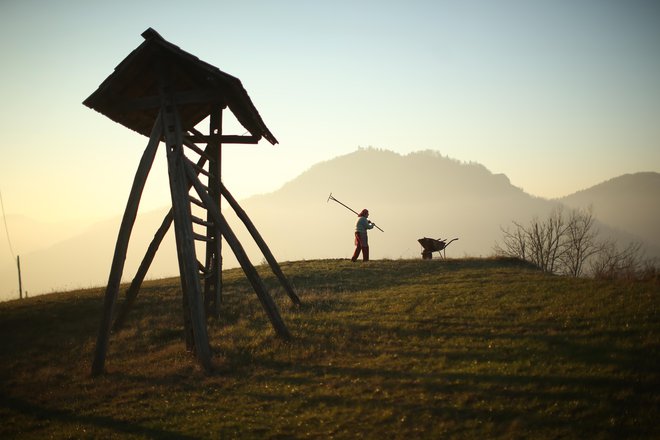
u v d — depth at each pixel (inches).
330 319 513.0
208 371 379.6
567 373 327.6
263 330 483.2
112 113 459.8
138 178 408.2
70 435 287.9
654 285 584.4
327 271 818.2
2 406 341.7
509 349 382.3
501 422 276.5
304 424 288.5
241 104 465.4
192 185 451.8
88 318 581.0
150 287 738.8
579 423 268.8
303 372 369.7
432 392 317.7
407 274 782.5
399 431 274.4
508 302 529.0
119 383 370.9
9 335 525.3
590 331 402.0
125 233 400.5
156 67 439.8
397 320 492.7
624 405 283.4
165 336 504.1
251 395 334.0
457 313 500.4
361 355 397.7
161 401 333.4
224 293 679.7
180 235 412.5
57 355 460.4
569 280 641.6
